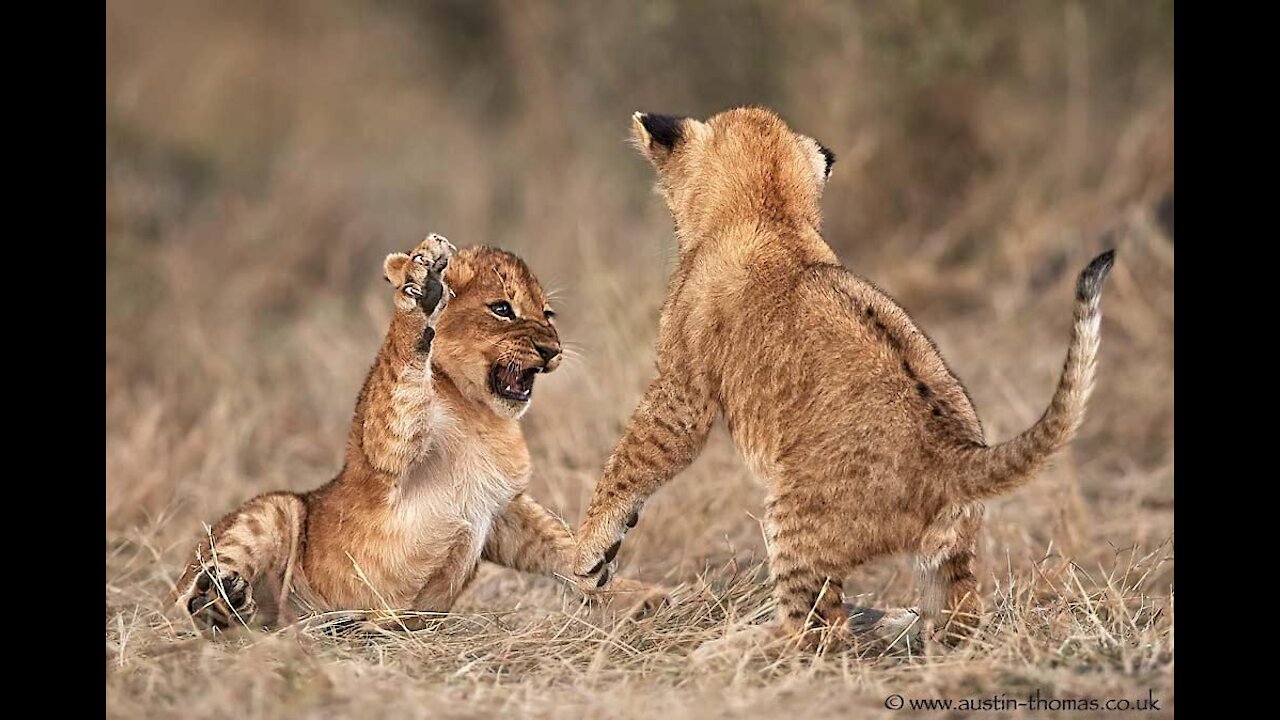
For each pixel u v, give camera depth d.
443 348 9.85
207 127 27.45
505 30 27.61
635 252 18.66
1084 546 11.49
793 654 8.39
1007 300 17.22
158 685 8.08
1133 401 14.88
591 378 13.51
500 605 10.59
